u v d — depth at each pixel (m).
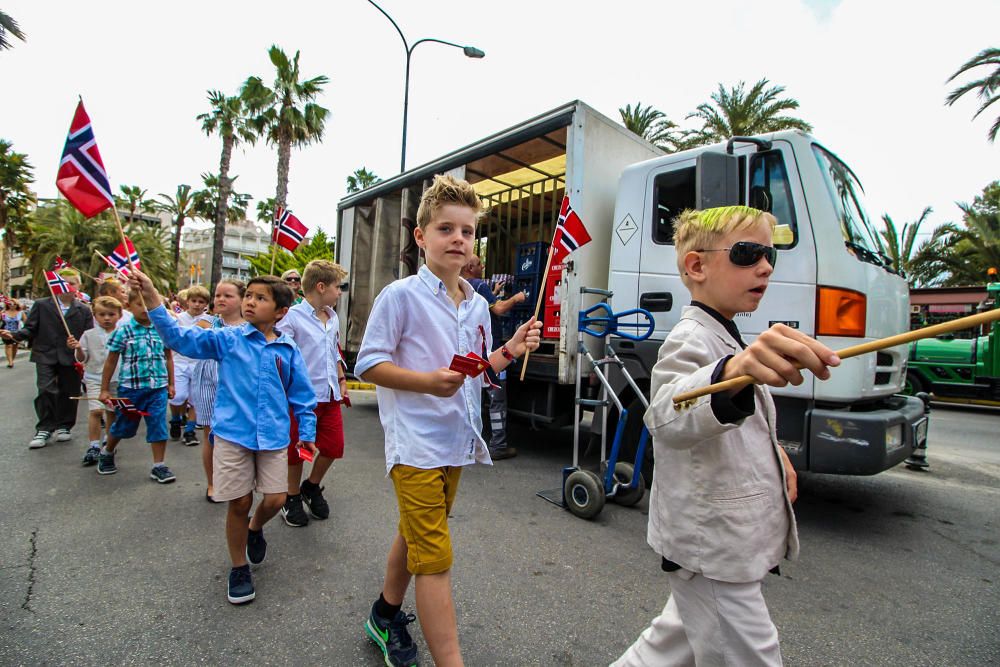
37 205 34.25
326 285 3.82
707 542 1.36
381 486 4.52
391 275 7.66
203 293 5.59
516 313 6.40
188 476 4.71
